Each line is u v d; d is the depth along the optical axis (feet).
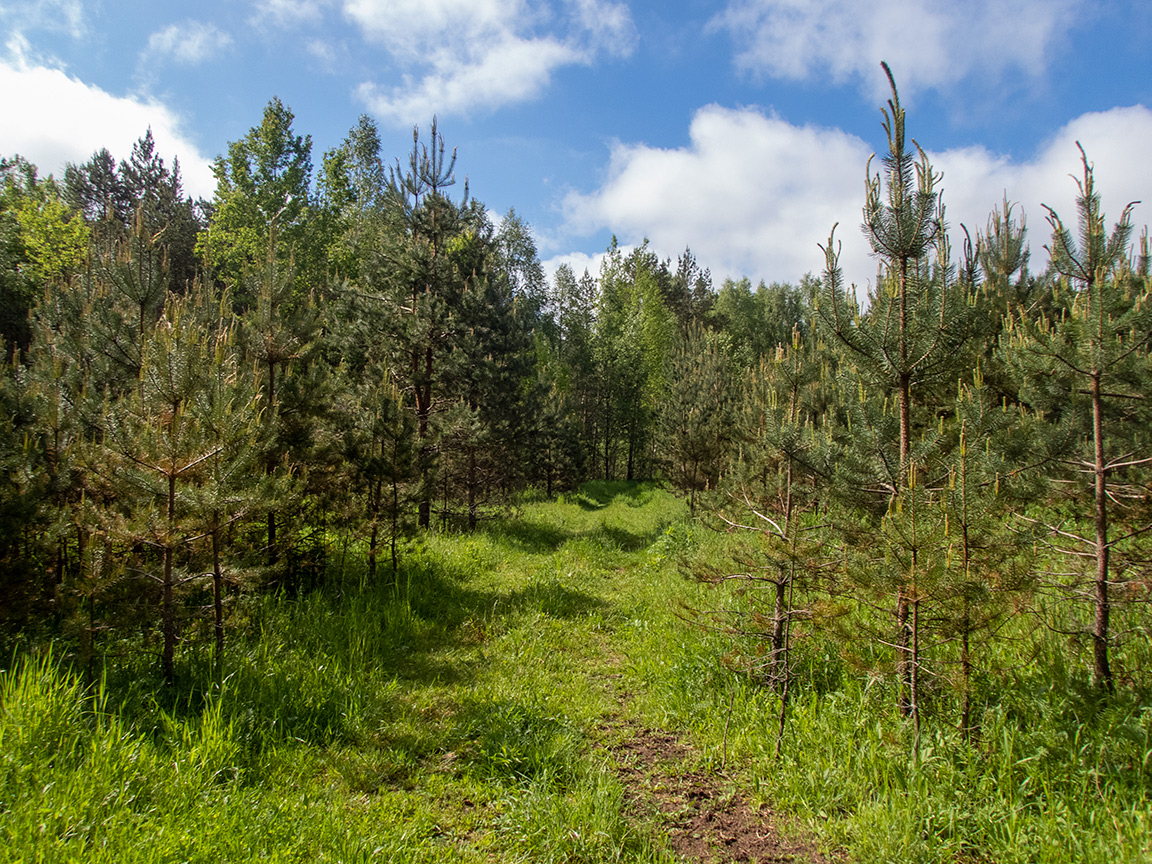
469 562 33.40
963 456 12.11
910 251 13.46
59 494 17.40
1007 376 21.71
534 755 13.79
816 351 24.73
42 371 23.70
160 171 139.03
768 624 15.06
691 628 22.11
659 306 137.49
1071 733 11.72
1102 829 9.55
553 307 156.56
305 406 24.40
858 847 10.37
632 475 132.36
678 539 39.70
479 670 19.44
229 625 16.81
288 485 18.88
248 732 13.48
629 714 17.17
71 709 11.65
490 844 10.83
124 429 14.60
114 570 14.29
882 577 12.03
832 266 14.19
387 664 19.34
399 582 27.30
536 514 60.54
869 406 15.10
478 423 40.63
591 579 33.47
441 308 39.93
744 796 12.78
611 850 10.78
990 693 13.37
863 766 12.34
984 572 11.76
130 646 16.01
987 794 10.82
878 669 12.75
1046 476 16.08
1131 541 15.25
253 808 10.48
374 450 26.66
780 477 19.88
